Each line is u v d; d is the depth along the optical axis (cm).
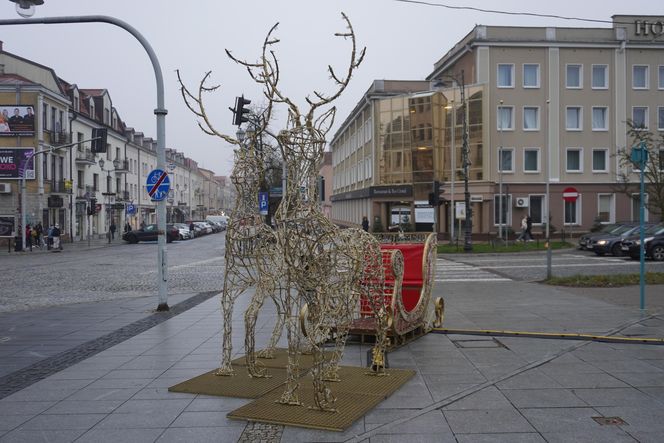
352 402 594
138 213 7200
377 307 714
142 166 7419
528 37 4216
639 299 1302
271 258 633
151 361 793
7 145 4303
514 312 1152
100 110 5891
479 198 4188
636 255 2456
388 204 4659
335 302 616
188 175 10419
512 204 4253
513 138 4244
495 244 3359
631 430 509
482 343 873
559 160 4266
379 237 1041
